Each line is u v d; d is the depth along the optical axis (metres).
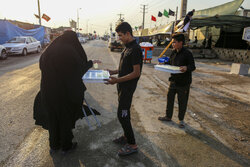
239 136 3.32
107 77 2.52
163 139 3.10
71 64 2.19
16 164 2.38
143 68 10.39
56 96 2.27
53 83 2.22
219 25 16.67
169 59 3.55
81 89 2.34
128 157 2.60
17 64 10.29
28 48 15.27
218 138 3.21
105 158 2.57
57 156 2.58
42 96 2.32
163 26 19.30
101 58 14.16
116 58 14.55
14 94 5.06
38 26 22.17
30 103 4.45
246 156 2.75
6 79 6.69
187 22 9.32
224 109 4.60
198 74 9.16
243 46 16.14
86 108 2.87
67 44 2.28
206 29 20.78
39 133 3.16
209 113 4.30
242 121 3.93
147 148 2.83
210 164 2.54
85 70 2.50
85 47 26.33
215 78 8.29
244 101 5.25
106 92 5.63
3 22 15.84
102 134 3.19
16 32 17.33
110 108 4.36
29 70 8.58
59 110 2.35
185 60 3.17
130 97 2.42
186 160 2.60
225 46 17.95
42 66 2.23
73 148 2.72
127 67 2.37
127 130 2.53
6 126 3.33
